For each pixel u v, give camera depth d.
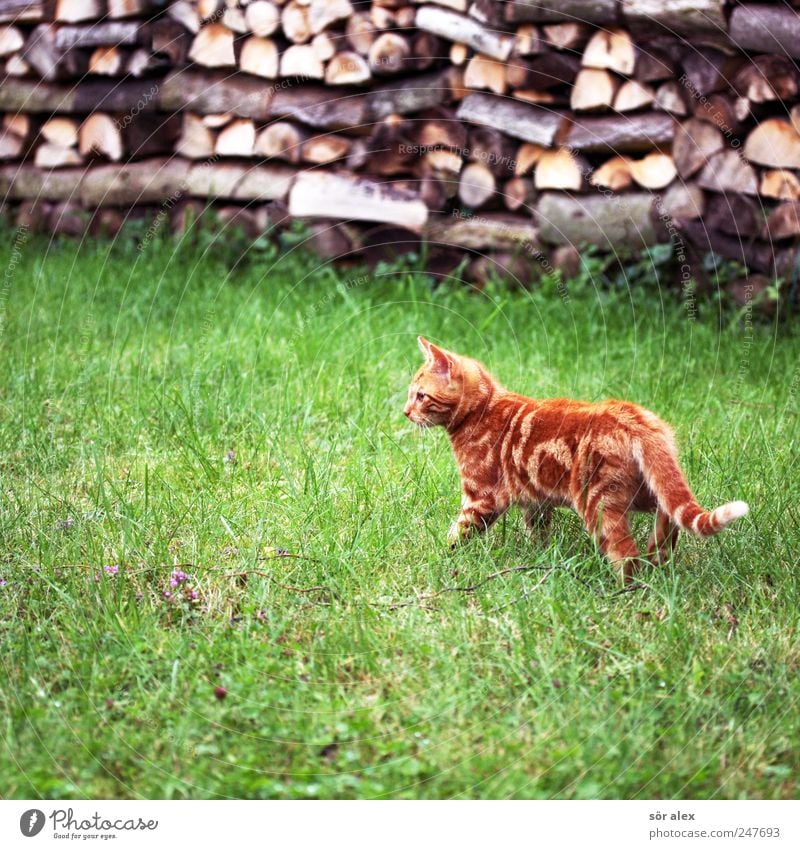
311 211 6.80
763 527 3.74
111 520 3.74
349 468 4.18
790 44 5.54
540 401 3.74
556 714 2.78
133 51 7.25
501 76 6.30
